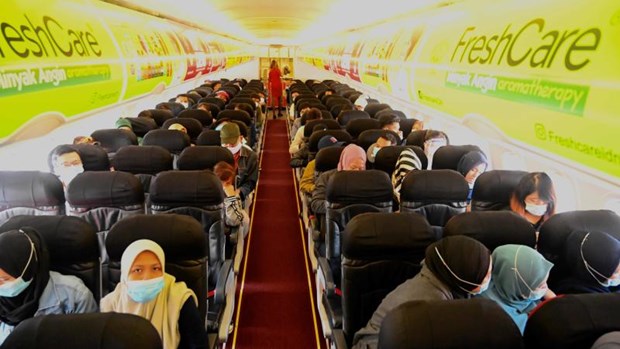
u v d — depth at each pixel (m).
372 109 7.68
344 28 11.16
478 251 1.68
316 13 8.48
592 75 2.16
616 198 2.12
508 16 3.24
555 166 2.57
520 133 2.91
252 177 5.01
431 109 4.93
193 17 9.02
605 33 2.11
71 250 2.07
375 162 4.24
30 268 1.83
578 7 2.39
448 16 4.60
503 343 1.20
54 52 3.40
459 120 4.06
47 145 3.70
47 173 2.89
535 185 2.58
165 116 6.73
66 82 3.59
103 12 5.11
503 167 3.46
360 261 2.26
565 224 2.20
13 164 3.18
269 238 5.24
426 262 1.81
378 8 6.30
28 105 2.93
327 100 9.40
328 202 3.18
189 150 4.04
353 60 10.76
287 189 7.17
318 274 3.45
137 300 1.85
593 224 2.16
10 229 2.03
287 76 24.30
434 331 1.18
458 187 3.04
